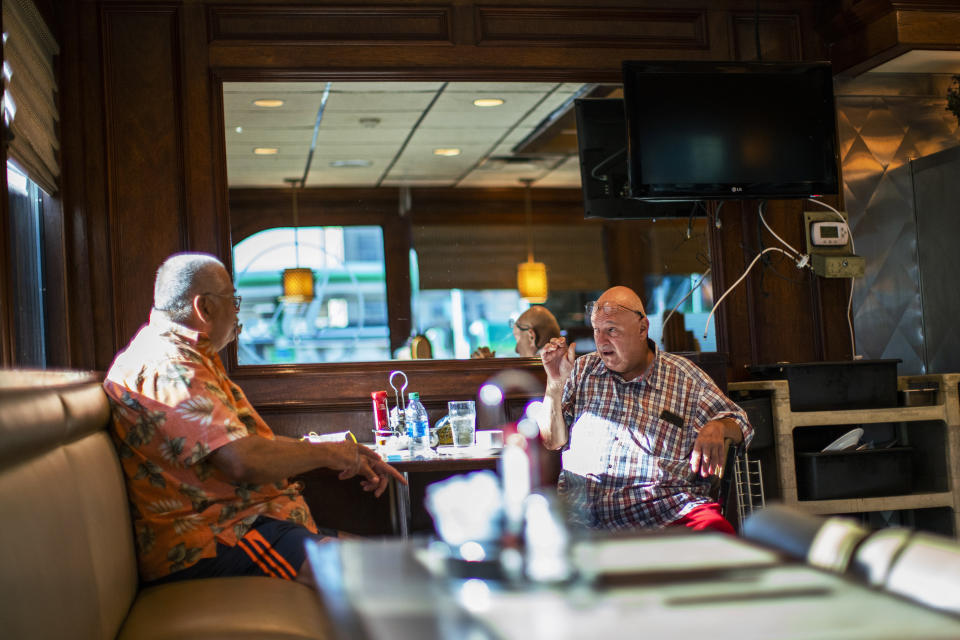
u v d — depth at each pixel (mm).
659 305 6672
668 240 4926
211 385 2291
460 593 1167
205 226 3686
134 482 2248
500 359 3900
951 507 3811
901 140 4609
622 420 2926
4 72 2703
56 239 3523
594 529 2885
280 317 7559
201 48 3730
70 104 3582
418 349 7469
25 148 2994
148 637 1764
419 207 8023
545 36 3994
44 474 1510
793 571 1129
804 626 913
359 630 1017
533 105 5293
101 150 3619
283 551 2316
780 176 3893
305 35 3811
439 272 8086
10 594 1189
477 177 7879
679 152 3828
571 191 8367
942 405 3824
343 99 4855
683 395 2941
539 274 8211
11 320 2645
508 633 970
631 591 1087
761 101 3893
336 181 7609
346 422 3752
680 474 2869
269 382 3705
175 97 3701
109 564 1812
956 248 4312
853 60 4160
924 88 4570
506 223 8266
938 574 980
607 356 2943
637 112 3803
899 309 4547
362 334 7805
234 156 5582
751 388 3766
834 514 3691
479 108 5387
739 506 3492
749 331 4125
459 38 3928
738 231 4160
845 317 4223
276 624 1847
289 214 7645
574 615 1010
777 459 3688
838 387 3783
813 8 4242
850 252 4199
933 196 4457
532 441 3221
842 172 4523
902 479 3785
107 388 2262
